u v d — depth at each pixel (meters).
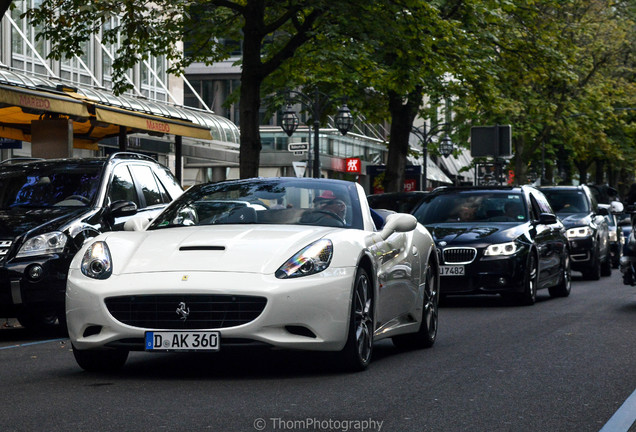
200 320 10.26
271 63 31.11
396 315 12.44
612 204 33.47
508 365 11.81
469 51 36.19
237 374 11.00
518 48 41.62
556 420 8.46
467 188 23.78
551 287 24.53
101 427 8.02
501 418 8.51
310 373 11.06
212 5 33.22
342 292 10.59
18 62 42.88
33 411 8.77
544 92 56.03
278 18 33.53
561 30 44.19
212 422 8.22
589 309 20.41
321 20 31.59
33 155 27.53
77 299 10.60
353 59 34.09
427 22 31.64
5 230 15.42
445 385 10.26
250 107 30.94
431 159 100.62
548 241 23.16
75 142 33.72
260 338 10.20
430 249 13.94
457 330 16.12
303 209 12.17
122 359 11.55
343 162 84.88
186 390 9.91
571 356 12.66
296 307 10.28
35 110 26.20
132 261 10.73
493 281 21.08
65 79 46.38
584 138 64.12
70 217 15.81
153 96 54.69
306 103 45.66
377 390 9.91
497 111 41.75
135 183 17.69
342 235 11.23
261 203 12.29
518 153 58.97
